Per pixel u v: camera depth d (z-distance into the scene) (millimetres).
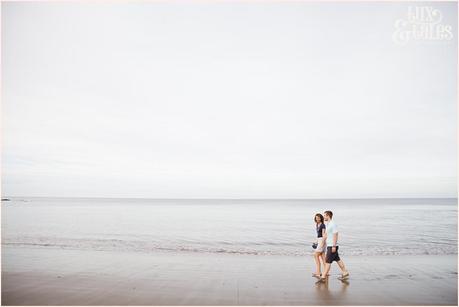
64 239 10531
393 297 4895
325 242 6020
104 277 5848
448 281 5730
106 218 17297
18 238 10617
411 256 7879
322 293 5047
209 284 5465
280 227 14844
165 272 6227
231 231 13477
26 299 4762
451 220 17531
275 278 5867
